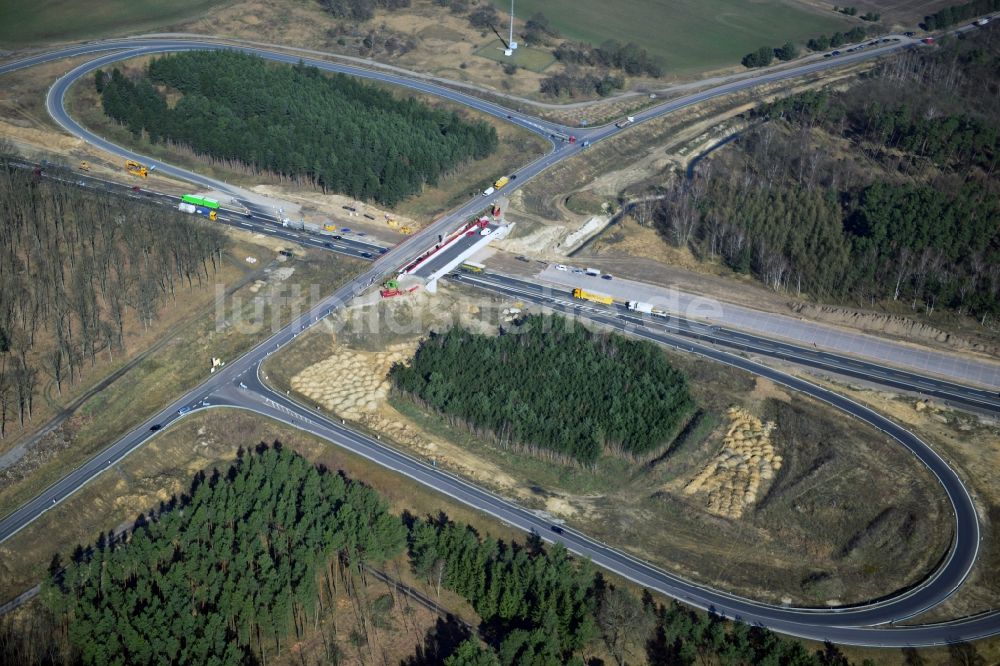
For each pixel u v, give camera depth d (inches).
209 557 7529.5
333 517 7815.0
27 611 7578.7
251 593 7352.4
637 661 7288.4
